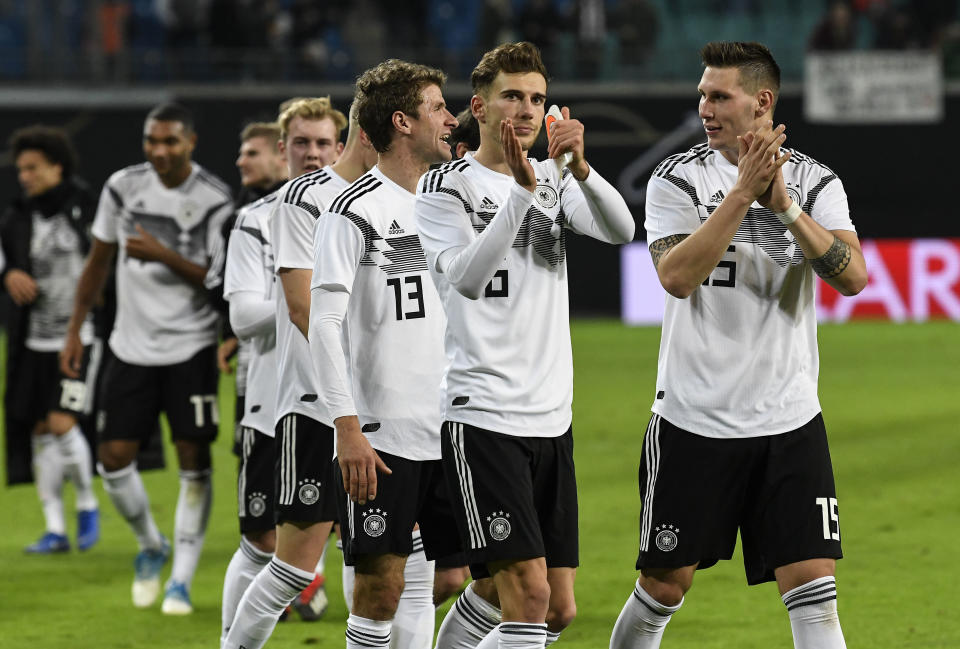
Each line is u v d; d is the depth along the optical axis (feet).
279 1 259.60
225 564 84.84
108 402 73.46
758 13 262.47
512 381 45.80
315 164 62.54
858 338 199.21
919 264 221.46
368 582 49.26
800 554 47.32
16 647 65.00
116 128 216.13
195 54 228.63
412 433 49.11
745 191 45.14
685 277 45.91
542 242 46.75
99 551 89.35
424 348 49.57
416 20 245.86
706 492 48.26
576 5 242.37
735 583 77.77
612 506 99.04
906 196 223.10
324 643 64.54
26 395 88.94
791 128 225.97
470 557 45.65
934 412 136.56
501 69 46.16
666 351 49.26
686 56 232.73
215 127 218.79
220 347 73.00
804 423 48.06
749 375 47.93
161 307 73.82
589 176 45.62
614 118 220.84
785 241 47.93
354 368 49.65
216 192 76.79
